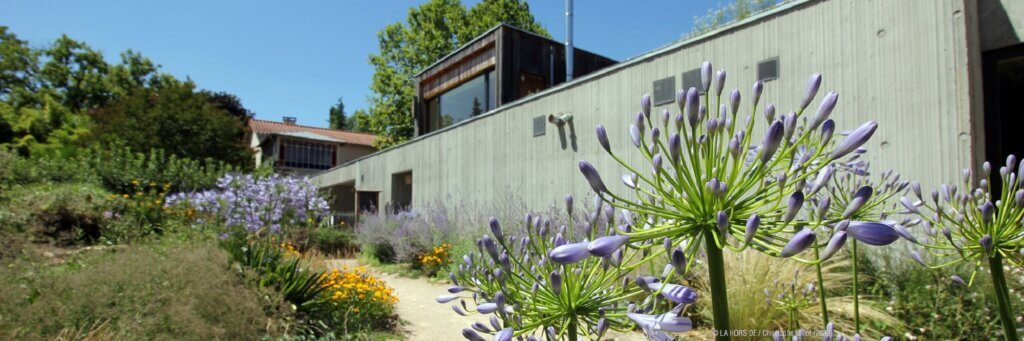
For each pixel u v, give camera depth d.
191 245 5.30
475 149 11.52
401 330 4.84
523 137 10.09
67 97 34.94
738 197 1.10
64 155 16.08
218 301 3.44
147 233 8.56
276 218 7.67
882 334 3.73
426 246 8.94
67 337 3.07
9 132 23.08
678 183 1.12
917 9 5.09
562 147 9.14
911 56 5.10
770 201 1.08
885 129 5.27
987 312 3.67
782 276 3.94
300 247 9.88
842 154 1.01
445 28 25.53
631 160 7.76
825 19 5.80
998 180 4.93
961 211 1.85
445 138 12.67
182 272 3.63
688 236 1.16
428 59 25.06
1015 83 5.18
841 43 5.65
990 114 5.05
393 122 25.62
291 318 4.27
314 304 4.65
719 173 1.11
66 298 3.32
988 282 3.81
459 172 12.02
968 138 4.66
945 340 3.68
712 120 1.12
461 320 5.21
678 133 1.12
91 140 20.41
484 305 1.46
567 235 1.66
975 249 1.72
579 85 8.88
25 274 3.86
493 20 25.19
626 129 7.90
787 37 6.12
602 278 1.39
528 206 9.76
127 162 13.99
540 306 1.43
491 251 1.41
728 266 4.25
